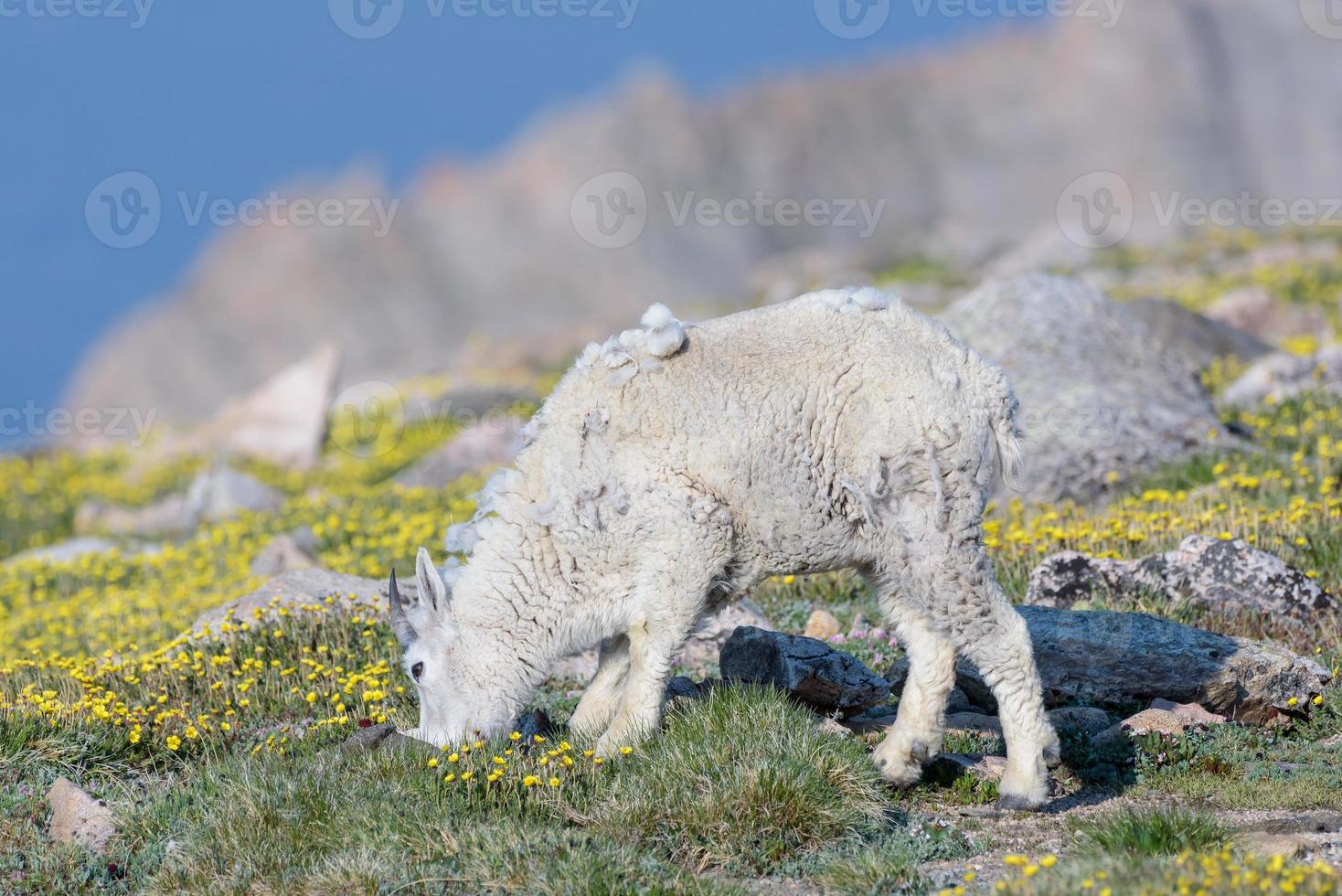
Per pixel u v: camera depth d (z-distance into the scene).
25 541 80.62
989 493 25.34
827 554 25.09
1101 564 35.56
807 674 28.55
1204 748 27.00
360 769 24.52
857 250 161.75
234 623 34.38
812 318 25.28
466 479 64.50
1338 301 98.69
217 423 98.12
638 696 25.11
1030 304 56.19
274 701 30.88
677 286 174.12
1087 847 21.27
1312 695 29.23
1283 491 43.88
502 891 20.75
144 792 26.38
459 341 187.38
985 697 29.75
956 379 24.77
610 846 21.81
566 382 25.75
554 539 25.11
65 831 24.42
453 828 22.48
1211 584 34.59
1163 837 20.98
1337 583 35.72
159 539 76.88
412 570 48.03
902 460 24.27
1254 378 61.84
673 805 22.92
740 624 34.41
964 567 24.30
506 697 25.70
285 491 82.00
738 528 24.75
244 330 197.50
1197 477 48.19
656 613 24.78
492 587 25.45
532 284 194.62
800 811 22.78
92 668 33.94
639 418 24.75
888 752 25.08
